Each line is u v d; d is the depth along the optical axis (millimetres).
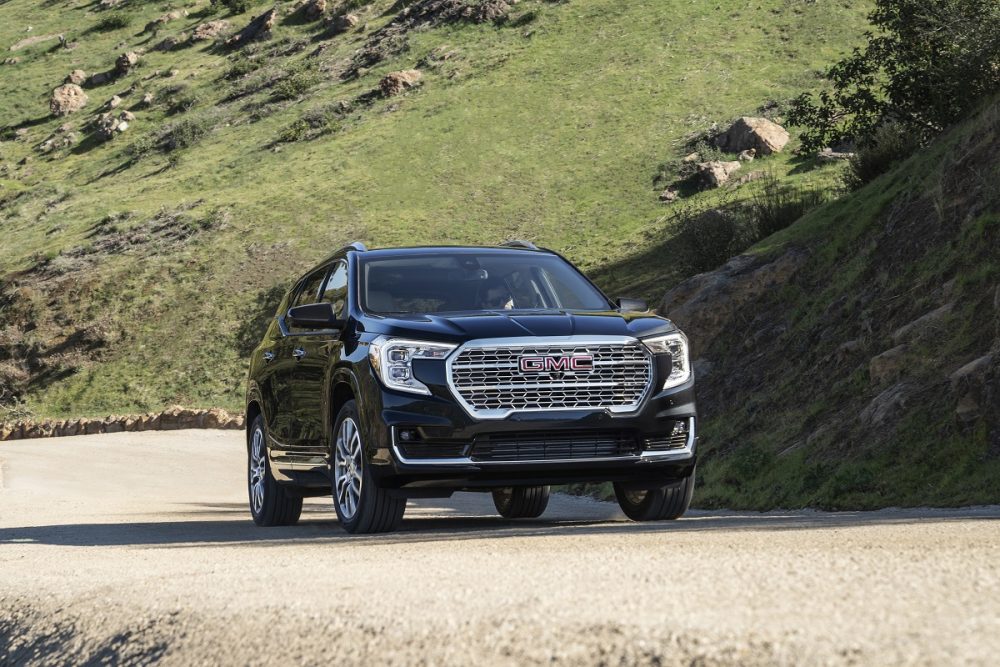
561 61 99625
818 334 19047
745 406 18703
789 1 97938
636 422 9344
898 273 18250
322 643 3631
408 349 9281
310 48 128000
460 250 11492
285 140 99812
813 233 23359
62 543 10023
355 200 81688
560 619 3453
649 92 88500
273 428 12000
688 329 23562
